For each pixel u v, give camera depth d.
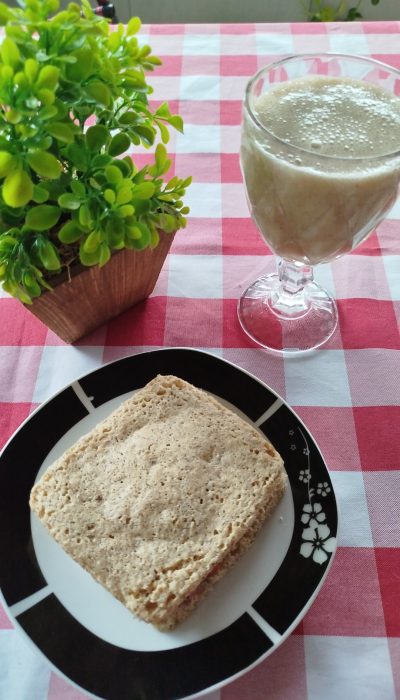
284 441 0.27
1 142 0.20
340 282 0.35
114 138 0.24
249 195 0.28
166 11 0.80
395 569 0.25
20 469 0.26
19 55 0.20
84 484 0.25
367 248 0.37
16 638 0.23
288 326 0.33
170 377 0.28
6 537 0.24
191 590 0.22
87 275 0.27
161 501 0.24
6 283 0.24
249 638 0.22
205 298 0.34
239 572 0.24
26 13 0.21
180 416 0.27
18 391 0.31
